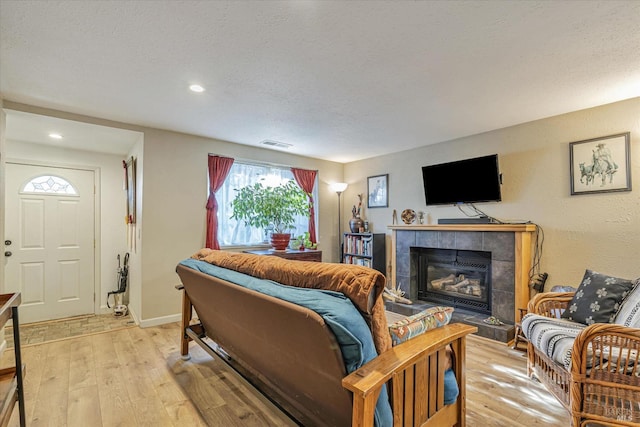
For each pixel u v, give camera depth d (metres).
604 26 1.72
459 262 3.88
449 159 4.11
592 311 2.21
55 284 4.00
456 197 3.91
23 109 2.85
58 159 4.05
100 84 2.46
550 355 1.94
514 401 2.06
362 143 4.28
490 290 3.57
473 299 3.74
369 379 1.04
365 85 2.48
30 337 3.25
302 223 5.13
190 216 3.87
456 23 1.71
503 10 1.60
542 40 1.86
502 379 2.35
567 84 2.46
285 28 1.75
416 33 1.80
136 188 3.83
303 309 1.17
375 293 1.22
